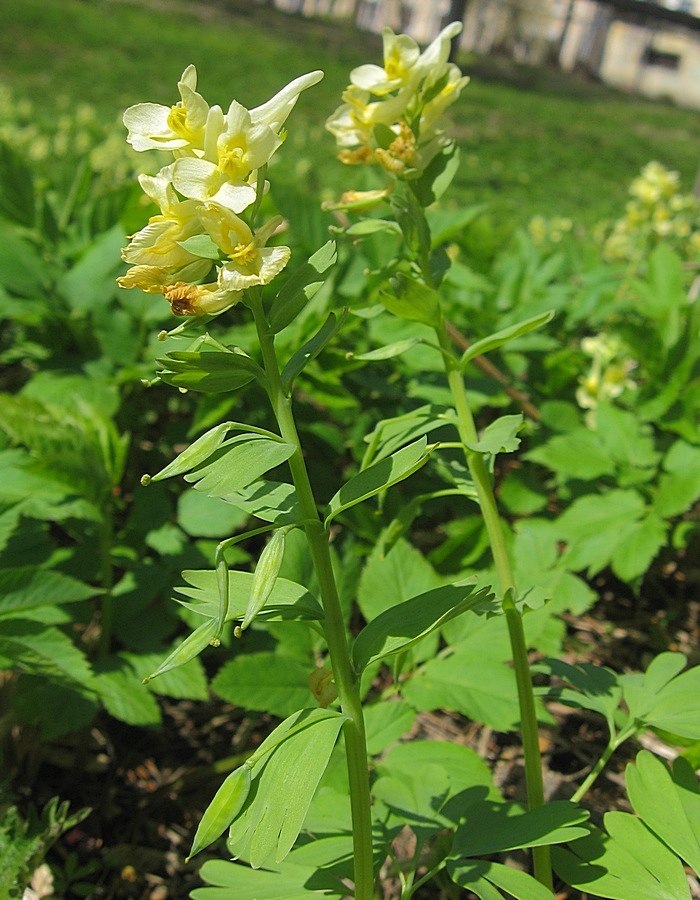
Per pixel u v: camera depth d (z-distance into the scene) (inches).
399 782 6.8
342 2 158.7
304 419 11.7
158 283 4.6
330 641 5.0
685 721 6.1
